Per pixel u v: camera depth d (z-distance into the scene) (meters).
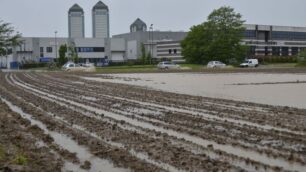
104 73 60.56
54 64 98.81
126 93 26.06
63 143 11.19
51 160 9.34
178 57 126.25
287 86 29.98
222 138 11.58
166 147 10.41
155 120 14.95
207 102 20.56
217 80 38.22
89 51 132.62
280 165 8.82
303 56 89.62
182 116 15.74
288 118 15.09
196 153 9.79
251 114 16.16
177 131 12.75
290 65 92.69
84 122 14.52
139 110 17.77
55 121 14.78
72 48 113.38
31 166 8.87
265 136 11.84
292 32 145.00
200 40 96.12
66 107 19.03
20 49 124.69
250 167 8.65
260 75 47.34
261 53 138.12
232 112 16.77
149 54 111.00
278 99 21.81
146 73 57.97
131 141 11.18
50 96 24.61
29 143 11.16
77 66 78.44
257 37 137.38
